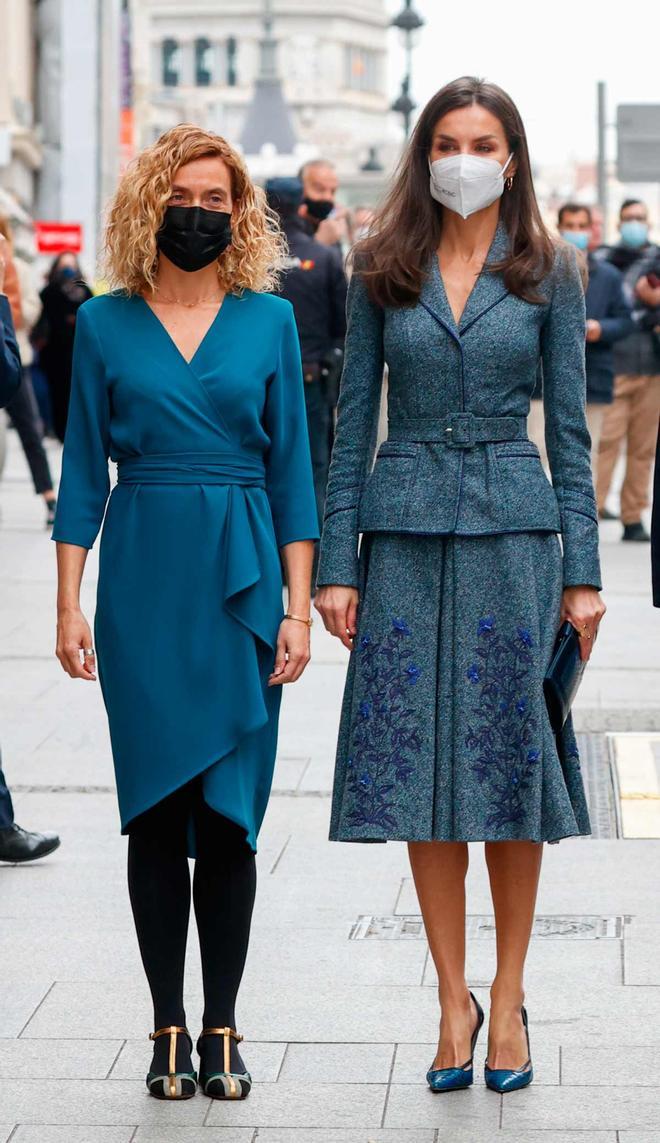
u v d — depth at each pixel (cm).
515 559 841
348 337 875
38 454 2811
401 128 5431
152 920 856
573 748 862
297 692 1705
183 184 834
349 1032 916
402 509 843
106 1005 954
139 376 839
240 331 849
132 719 841
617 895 1129
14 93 6569
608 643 1923
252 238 853
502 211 859
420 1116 820
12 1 6488
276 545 866
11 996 966
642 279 2667
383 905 1113
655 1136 795
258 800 863
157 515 840
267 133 10012
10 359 1085
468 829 835
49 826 1289
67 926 1078
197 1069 865
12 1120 817
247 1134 804
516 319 845
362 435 872
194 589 838
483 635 842
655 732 1535
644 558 2528
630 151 3544
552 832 838
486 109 845
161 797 833
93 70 7312
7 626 2020
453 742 843
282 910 1104
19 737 1538
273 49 10138
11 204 5984
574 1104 830
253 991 971
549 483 859
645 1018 929
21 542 2677
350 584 862
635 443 2692
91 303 855
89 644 859
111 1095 845
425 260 857
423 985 978
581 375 861
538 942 1042
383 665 848
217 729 834
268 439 859
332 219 2289
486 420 846
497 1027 855
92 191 7325
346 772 863
